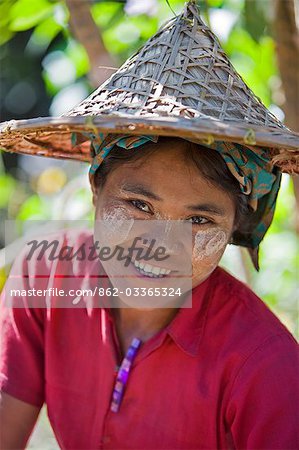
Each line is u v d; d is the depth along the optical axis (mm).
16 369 1758
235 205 1488
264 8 2350
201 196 1412
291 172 1604
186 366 1537
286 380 1447
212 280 1609
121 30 2408
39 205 3014
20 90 6262
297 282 2938
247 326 1531
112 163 1467
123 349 1650
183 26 1430
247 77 2416
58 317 1715
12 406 1747
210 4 2217
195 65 1383
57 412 1703
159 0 2258
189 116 1291
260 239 1654
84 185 2717
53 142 1726
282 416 1429
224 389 1511
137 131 1220
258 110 1417
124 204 1444
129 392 1583
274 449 1411
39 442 2643
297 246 2838
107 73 1943
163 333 1547
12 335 1773
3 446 1749
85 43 1940
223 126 1201
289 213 2623
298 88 1903
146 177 1411
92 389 1660
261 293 2900
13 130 1352
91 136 1547
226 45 2303
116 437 1597
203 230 1441
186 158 1397
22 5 2166
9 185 3514
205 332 1554
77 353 1688
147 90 1355
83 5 1915
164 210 1417
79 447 1670
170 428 1548
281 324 1560
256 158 1445
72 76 2934
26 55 5840
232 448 1547
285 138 1241
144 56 1425
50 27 2408
